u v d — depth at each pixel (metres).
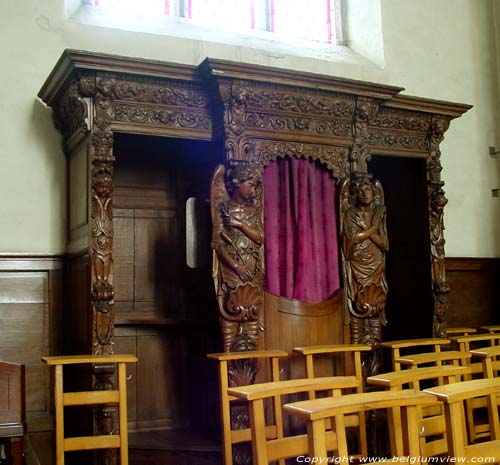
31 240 4.79
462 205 6.82
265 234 4.71
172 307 5.18
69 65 4.09
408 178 5.63
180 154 5.29
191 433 4.80
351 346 4.07
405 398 2.18
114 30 5.30
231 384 4.30
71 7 5.35
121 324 4.89
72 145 4.65
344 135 4.97
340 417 2.12
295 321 4.64
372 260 4.94
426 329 5.38
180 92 4.45
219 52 5.75
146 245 5.17
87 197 4.22
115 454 3.96
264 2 6.49
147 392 5.00
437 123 5.46
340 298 4.84
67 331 4.73
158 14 5.89
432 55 6.89
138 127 4.31
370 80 6.49
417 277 5.49
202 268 4.91
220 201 4.46
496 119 7.16
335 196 4.95
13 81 4.88
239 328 4.41
